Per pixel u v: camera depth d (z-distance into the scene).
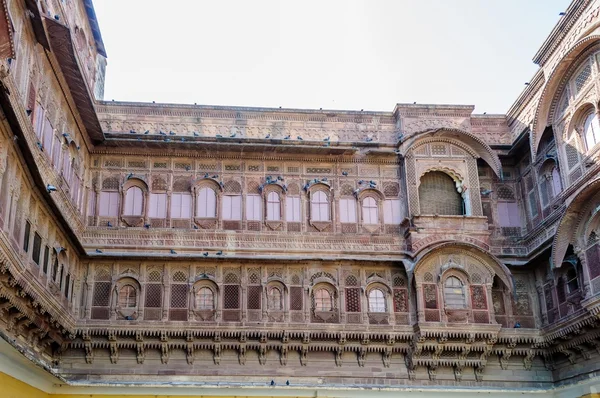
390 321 25.47
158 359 24.70
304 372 25.02
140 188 26.22
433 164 27.23
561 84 24.59
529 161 27.62
